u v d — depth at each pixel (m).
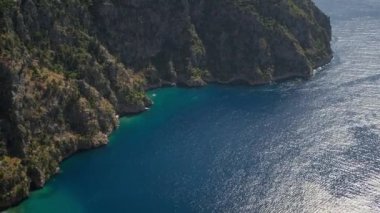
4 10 174.12
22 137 162.00
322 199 152.75
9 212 150.62
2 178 152.12
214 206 152.88
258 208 150.88
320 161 172.38
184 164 175.12
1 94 162.62
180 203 155.12
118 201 157.00
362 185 158.00
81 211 152.25
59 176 169.75
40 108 172.50
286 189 158.62
